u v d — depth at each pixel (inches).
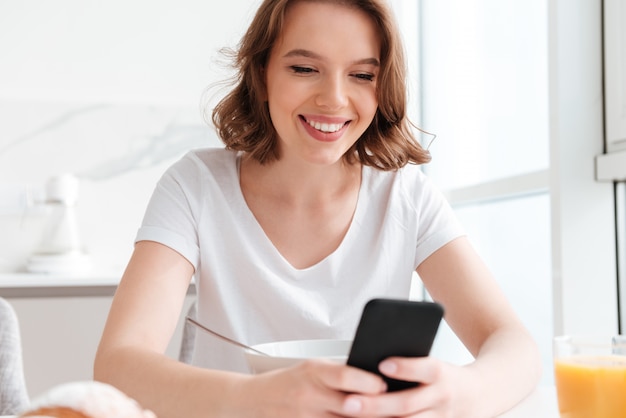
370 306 25.2
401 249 50.6
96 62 119.3
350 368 26.8
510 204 90.4
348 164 51.0
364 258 50.3
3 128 116.7
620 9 66.9
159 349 39.2
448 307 46.9
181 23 121.2
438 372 27.9
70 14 118.5
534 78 83.5
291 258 49.7
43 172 117.8
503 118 92.9
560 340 29.7
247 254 48.6
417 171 53.4
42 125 117.8
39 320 108.8
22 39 117.3
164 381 32.0
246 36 46.3
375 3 42.0
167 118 121.1
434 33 120.0
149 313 40.4
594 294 70.2
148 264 43.8
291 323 48.4
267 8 43.8
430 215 51.0
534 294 84.4
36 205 116.2
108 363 35.1
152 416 21.0
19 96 117.2
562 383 29.1
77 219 118.4
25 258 116.2
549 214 80.3
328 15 41.9
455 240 49.8
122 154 119.8
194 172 49.6
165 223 46.7
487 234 98.4
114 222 119.5
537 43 82.6
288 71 42.8
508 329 40.3
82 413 19.6
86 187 118.9
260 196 49.9
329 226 49.9
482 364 34.3
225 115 49.9
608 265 70.5
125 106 120.0
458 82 109.0
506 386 33.9
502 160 93.5
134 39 120.2
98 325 110.3
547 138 80.5
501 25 92.8
